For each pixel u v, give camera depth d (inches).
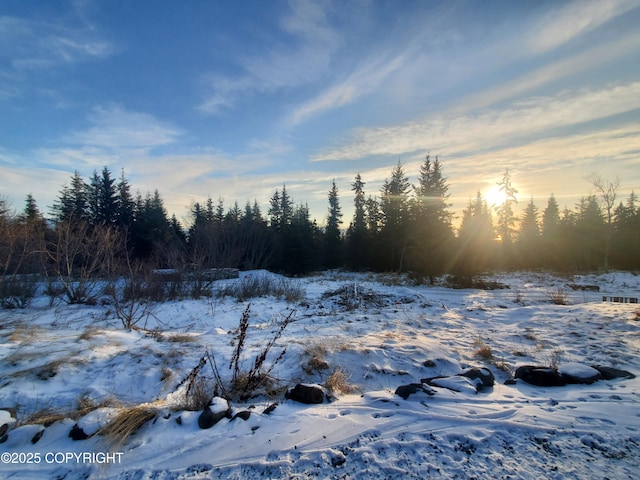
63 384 163.3
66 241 497.4
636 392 135.7
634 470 85.0
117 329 291.4
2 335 252.1
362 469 88.0
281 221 1494.8
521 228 1562.5
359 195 1475.1
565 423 108.5
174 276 567.2
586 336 247.0
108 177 1167.6
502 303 527.8
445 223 924.0
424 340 243.4
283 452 95.9
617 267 1165.1
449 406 123.7
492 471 85.8
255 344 234.5
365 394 144.0
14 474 90.5
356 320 328.2
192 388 154.2
